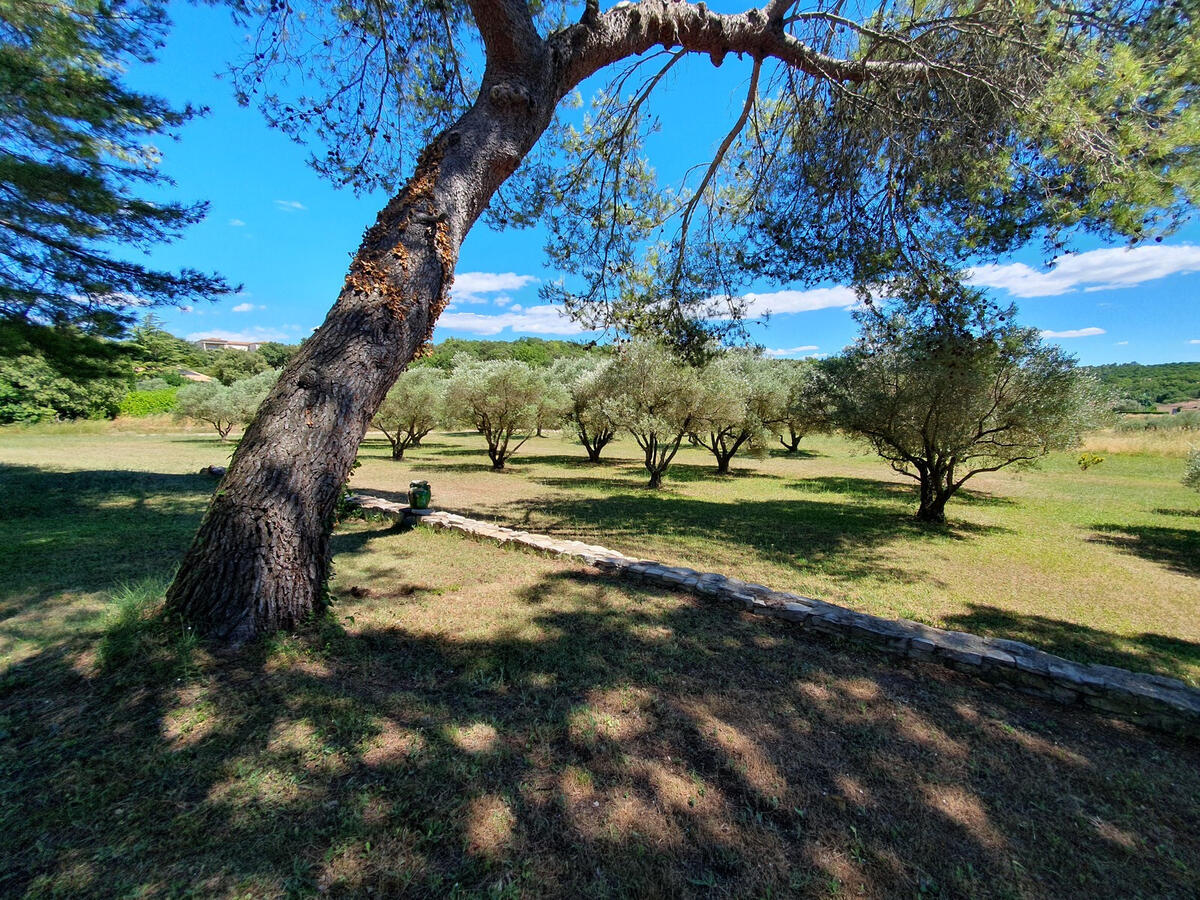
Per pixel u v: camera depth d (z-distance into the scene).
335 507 3.46
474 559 5.79
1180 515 11.16
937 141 4.85
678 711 2.75
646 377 14.54
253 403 24.66
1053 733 2.77
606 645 3.57
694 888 1.69
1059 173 3.85
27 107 5.53
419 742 2.32
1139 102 3.23
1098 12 3.39
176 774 2.03
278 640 3.00
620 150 6.49
